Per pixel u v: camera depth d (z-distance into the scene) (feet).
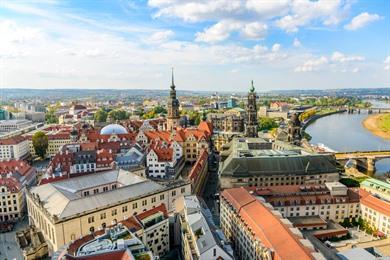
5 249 374.22
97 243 246.06
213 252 263.70
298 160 553.64
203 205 408.05
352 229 427.74
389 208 399.44
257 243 293.84
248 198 381.19
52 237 342.44
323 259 255.91
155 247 328.08
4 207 463.01
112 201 379.55
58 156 602.85
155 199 424.46
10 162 586.04
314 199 434.71
